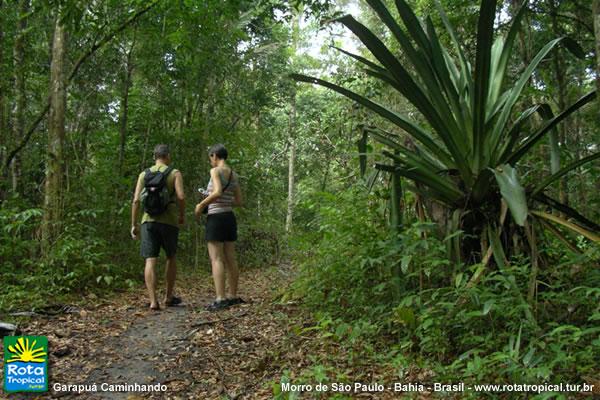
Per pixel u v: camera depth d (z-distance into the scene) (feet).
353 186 15.65
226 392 9.32
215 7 23.98
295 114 55.88
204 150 32.91
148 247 16.62
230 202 16.74
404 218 13.61
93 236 21.71
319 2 24.20
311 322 12.57
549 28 21.29
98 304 16.99
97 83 26.78
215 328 13.38
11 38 25.11
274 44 40.16
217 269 16.26
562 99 19.39
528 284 9.99
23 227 19.79
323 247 14.28
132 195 26.81
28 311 14.97
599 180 18.22
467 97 12.14
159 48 27.22
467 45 22.58
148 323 14.40
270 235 37.81
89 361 11.10
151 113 29.48
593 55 21.38
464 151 11.53
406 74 10.69
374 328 10.32
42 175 28.04
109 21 23.61
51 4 18.76
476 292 9.23
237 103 39.78
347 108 32.81
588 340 8.75
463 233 11.56
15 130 24.34
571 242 11.02
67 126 27.22
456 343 9.54
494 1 9.37
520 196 9.56
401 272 11.68
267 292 19.44
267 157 58.44
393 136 13.62
